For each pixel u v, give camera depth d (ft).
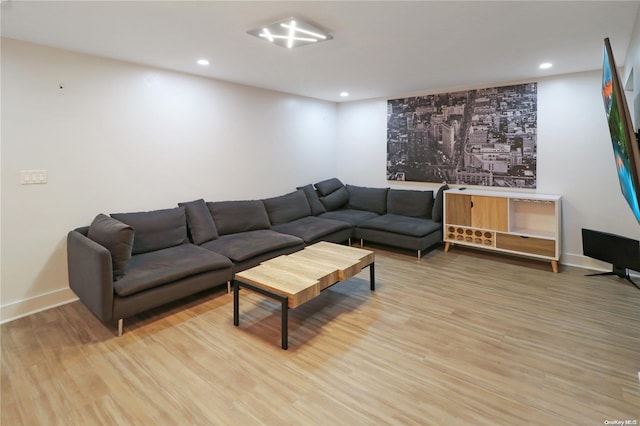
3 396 6.51
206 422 5.89
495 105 15.06
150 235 11.26
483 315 9.68
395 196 17.70
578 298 10.68
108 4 7.18
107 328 9.09
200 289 10.25
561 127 13.56
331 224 15.64
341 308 10.25
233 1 7.04
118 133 11.49
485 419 5.88
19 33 8.87
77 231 10.27
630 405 6.15
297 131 18.21
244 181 15.74
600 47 10.05
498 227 14.17
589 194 13.23
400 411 6.09
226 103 14.70
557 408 6.11
